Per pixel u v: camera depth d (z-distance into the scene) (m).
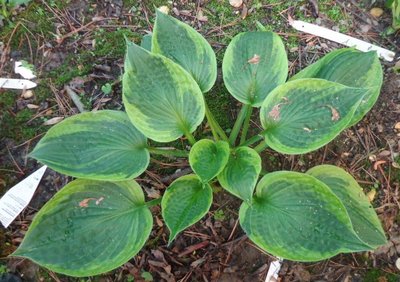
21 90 0.47
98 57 0.48
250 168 0.36
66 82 0.47
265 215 0.37
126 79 0.35
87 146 0.37
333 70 0.41
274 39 0.40
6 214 0.43
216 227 0.44
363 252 0.44
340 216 0.35
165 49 0.40
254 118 0.47
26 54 0.48
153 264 0.43
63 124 0.37
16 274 0.42
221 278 0.43
